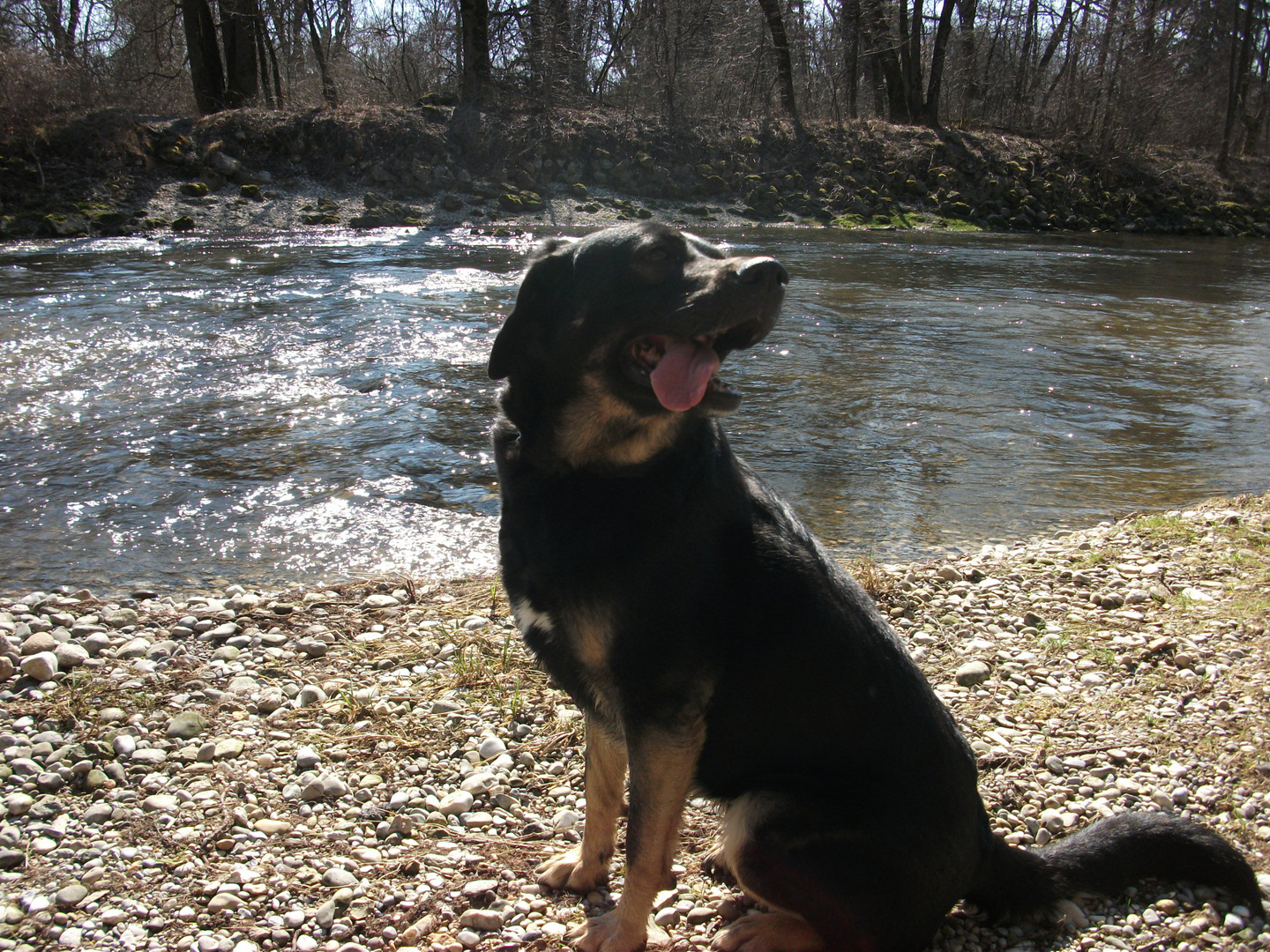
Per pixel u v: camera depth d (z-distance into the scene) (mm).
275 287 12141
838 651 2463
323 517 5676
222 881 2670
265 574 4938
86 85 20531
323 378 8414
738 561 2518
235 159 19859
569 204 20797
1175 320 12594
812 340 10773
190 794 3061
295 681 3842
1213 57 34625
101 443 6766
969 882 2500
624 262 2578
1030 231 23953
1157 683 3879
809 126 25734
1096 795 3207
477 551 5262
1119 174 27391
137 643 4027
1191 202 27062
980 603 4707
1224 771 3291
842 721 2457
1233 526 5590
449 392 8062
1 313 10203
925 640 4324
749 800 2498
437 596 4684
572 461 2566
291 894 2648
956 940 2607
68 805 2979
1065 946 2580
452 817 3047
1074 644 4266
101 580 4801
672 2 24875
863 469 6812
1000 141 27688
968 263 17156
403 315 10719
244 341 9523
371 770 3268
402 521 5637
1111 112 27781
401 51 29312
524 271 2756
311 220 18438
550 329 2676
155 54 27031
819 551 2719
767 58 26781
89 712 3473
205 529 5469
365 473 6344
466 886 2727
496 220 19297
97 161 18312
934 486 6527
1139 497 6371
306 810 3020
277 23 26391
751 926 2561
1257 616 4430
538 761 3383
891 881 2309
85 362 8656
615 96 27781
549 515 2547
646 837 2473
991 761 3389
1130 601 4684
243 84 24156
